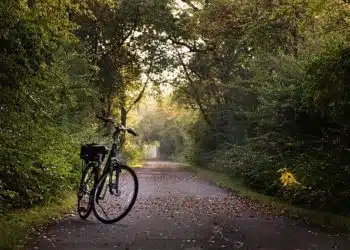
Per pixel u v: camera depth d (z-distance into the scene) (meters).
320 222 8.30
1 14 6.87
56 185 10.62
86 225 7.71
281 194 12.50
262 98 13.92
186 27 29.56
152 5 28.75
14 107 7.68
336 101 9.16
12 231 6.31
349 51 8.80
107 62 30.12
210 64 32.22
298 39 16.31
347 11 11.44
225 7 21.97
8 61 7.03
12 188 8.66
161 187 17.88
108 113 31.31
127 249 5.89
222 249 6.01
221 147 28.95
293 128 12.47
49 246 5.95
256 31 17.59
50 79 9.44
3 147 7.73
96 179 8.55
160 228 7.58
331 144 10.51
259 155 14.42
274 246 6.23
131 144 49.22
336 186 9.44
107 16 28.28
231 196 13.95
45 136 9.56
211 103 33.00
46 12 9.48
